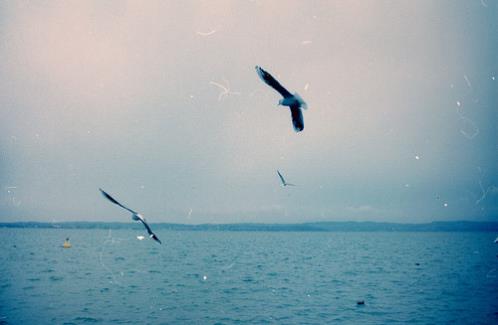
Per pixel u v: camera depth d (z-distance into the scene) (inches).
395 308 510.6
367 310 498.6
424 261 1093.1
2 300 534.3
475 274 810.2
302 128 157.5
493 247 1797.5
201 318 459.2
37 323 432.1
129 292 598.9
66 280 699.4
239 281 711.1
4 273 772.0
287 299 560.4
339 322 447.2
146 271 831.1
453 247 1808.6
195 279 729.6
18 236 2682.1
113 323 436.5
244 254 1332.4
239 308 507.2
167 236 3393.2
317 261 1085.1
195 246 1806.1
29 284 655.8
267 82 163.0
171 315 470.6
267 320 453.4
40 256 1131.3
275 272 836.6
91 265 919.0
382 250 1593.3
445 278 755.4
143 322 441.4
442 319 460.1
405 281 721.0
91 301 534.3
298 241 2544.3
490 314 481.4
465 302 543.8
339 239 3004.4
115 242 1987.0
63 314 467.8
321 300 555.8
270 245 1972.2
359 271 860.0
